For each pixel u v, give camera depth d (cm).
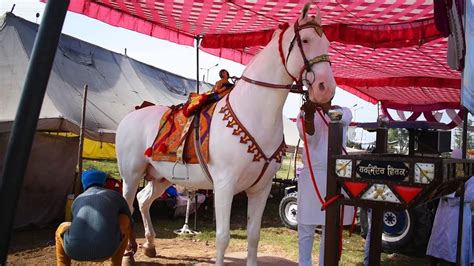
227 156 397
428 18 536
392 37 564
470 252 541
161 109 523
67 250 377
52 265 557
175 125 466
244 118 398
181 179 464
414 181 243
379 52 720
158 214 966
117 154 539
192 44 684
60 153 815
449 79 890
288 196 898
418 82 909
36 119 167
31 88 165
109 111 1036
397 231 671
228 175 399
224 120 406
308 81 367
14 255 597
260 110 397
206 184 446
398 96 1138
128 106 1129
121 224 404
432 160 238
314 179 414
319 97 362
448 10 349
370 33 573
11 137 164
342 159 269
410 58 743
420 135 641
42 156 789
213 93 439
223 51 749
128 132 526
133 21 598
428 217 651
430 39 546
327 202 276
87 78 1128
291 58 378
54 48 169
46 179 795
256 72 402
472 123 999
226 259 584
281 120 414
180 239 738
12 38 961
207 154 411
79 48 1228
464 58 346
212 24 614
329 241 277
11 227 163
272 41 403
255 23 600
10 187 162
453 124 1148
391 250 675
